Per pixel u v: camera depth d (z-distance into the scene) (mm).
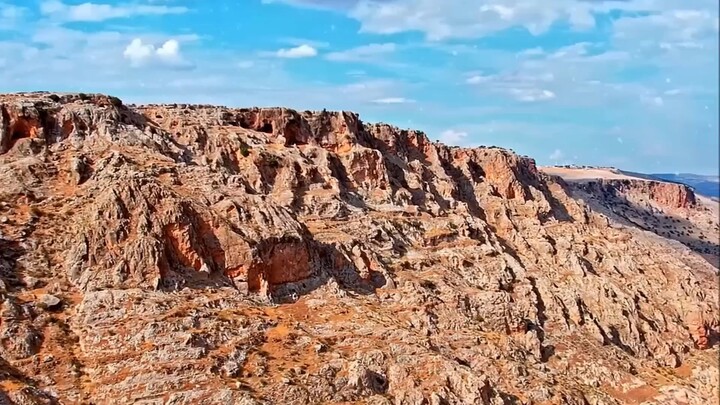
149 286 73188
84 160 87125
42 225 77250
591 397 87312
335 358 72500
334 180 110812
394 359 74750
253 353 70312
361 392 68500
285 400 64625
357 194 114938
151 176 85500
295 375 68250
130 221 76938
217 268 80125
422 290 93938
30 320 66938
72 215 79000
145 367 64625
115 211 76688
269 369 68625
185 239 77688
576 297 111000
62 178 84938
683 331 115562
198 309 72812
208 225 81312
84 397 61500
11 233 74750
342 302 86188
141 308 70312
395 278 96750
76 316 68938
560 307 108000
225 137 105812
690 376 104438
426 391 70500
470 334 88812
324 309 83625
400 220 111375
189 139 103125
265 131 118250
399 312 88875
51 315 68438
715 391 98875
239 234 82438
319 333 78125
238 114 116188
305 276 87562
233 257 80562
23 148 86500
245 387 64938
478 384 72062
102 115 94062
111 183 80938
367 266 95812
